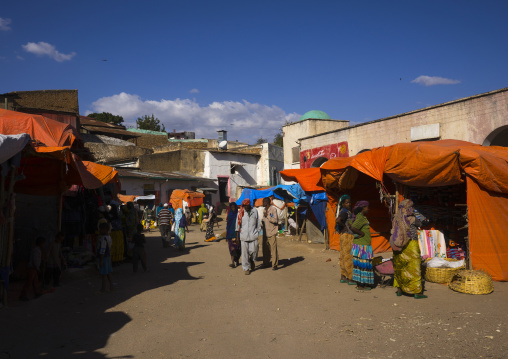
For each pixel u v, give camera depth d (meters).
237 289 8.28
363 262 7.62
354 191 12.76
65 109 30.38
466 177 8.30
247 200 10.16
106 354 4.74
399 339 4.95
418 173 8.73
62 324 5.95
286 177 14.95
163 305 7.09
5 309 6.60
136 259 10.77
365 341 4.94
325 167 11.84
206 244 17.50
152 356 4.67
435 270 7.96
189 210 29.42
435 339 4.88
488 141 15.24
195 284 8.94
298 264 11.14
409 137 18.22
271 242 10.48
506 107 14.38
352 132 21.62
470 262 8.18
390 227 12.47
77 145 11.74
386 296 7.15
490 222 8.14
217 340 5.19
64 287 8.66
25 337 5.31
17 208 9.49
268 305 6.88
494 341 4.71
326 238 13.71
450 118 16.42
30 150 7.15
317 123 29.22
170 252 15.09
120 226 12.24
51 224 9.84
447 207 10.30
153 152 43.25
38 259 7.52
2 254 6.80
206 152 37.62
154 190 32.31
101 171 11.39
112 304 7.20
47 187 9.55
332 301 6.96
